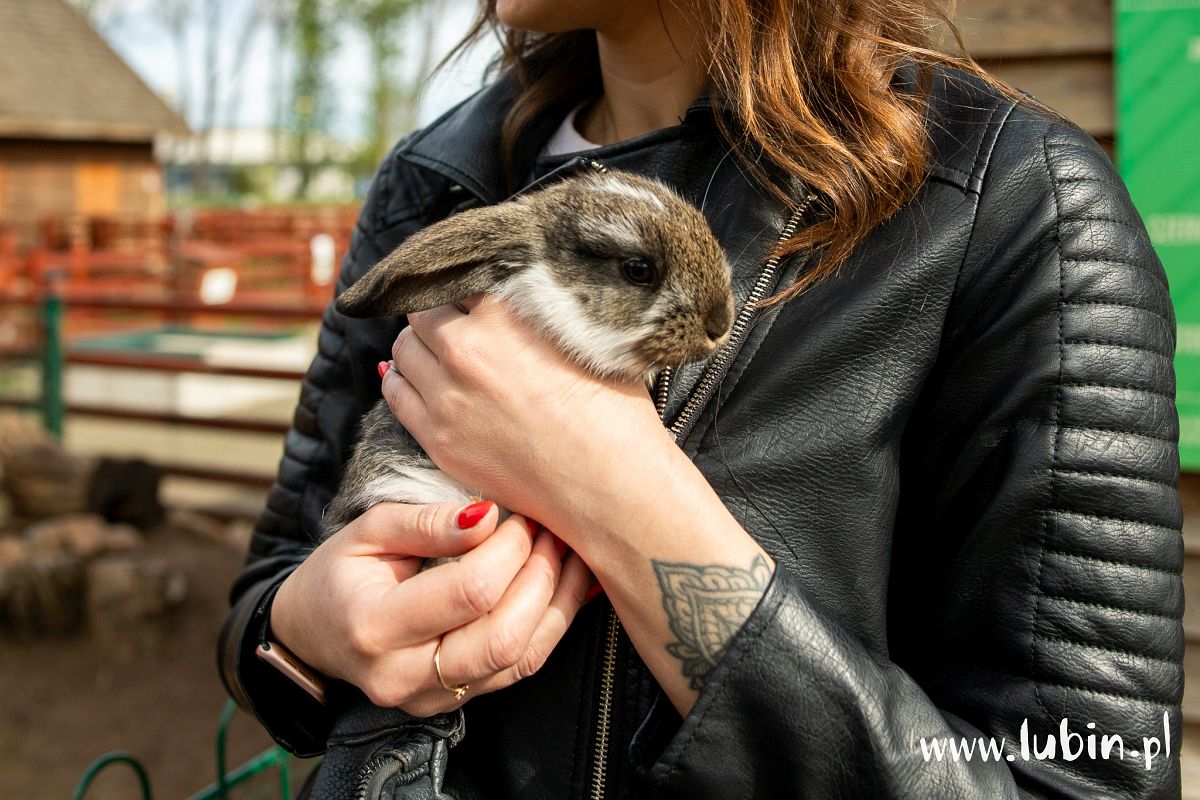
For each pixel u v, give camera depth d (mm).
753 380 1787
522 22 2113
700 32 2059
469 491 1914
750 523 1741
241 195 66188
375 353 2299
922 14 2066
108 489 9438
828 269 1778
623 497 1612
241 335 16531
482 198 2219
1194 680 4473
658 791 1565
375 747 1725
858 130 1823
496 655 1573
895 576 1906
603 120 2377
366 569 1730
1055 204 1738
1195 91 4156
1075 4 4305
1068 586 1612
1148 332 1680
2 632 7836
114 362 10984
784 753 1518
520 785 1759
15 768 6203
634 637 1617
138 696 7148
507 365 1753
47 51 27672
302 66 64000
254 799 3424
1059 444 1641
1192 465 4363
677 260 1823
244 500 10812
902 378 1764
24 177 24750
